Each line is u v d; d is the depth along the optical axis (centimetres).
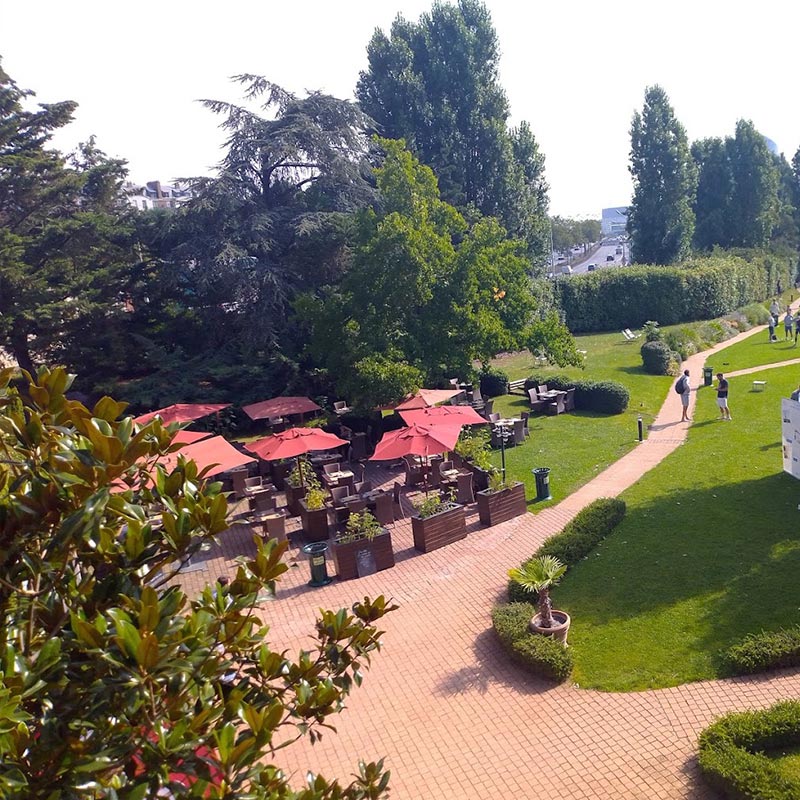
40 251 2573
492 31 4278
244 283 2738
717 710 841
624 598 1142
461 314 2216
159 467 405
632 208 5581
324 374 2727
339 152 3086
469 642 1083
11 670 302
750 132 6053
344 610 435
